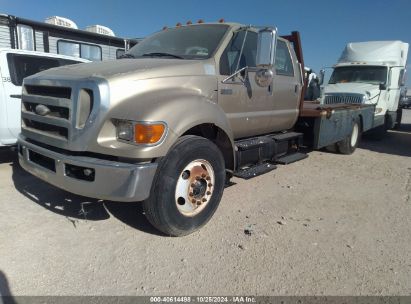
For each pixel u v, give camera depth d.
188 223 3.83
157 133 3.38
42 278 3.04
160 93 3.76
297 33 6.16
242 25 5.04
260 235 3.98
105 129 3.42
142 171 3.33
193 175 3.82
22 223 4.04
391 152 9.73
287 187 5.81
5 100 5.90
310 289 3.06
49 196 4.86
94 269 3.21
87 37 12.80
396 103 13.38
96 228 3.99
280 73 5.79
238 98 4.81
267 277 3.20
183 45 4.89
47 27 11.47
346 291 3.05
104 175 3.31
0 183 5.34
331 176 6.64
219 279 3.14
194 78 4.18
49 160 3.81
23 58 6.17
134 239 3.77
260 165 5.38
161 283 3.06
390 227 4.38
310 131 7.06
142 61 4.22
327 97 12.10
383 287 3.13
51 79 3.74
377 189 5.93
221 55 4.59
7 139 6.01
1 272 3.10
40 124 4.00
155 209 3.57
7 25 10.51
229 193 5.38
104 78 3.45
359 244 3.89
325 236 4.05
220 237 3.90
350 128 8.56
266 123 5.59
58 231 3.88
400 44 13.35
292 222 4.39
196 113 3.81
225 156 4.61
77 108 3.41
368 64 12.64
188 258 3.45
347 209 4.93
